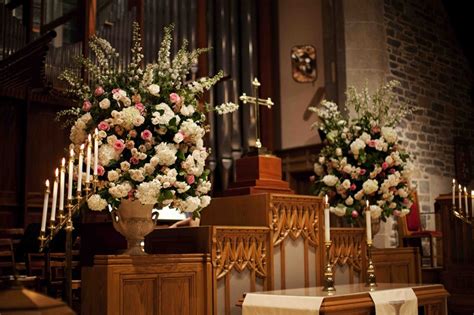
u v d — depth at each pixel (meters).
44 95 7.27
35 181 7.14
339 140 5.88
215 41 9.88
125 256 3.35
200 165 3.70
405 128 9.38
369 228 4.34
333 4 9.45
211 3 9.97
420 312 4.74
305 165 9.72
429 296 4.26
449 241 6.02
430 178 9.63
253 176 4.53
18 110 7.08
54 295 4.63
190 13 9.50
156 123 3.54
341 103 9.01
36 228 5.05
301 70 10.01
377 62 9.11
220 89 9.73
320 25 9.94
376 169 5.62
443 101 10.24
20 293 1.76
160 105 3.63
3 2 7.90
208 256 3.78
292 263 4.34
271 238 4.18
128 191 3.46
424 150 9.66
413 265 5.61
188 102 3.80
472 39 10.77
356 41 9.11
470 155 10.55
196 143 3.73
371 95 8.95
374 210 5.54
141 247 3.62
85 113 3.73
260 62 10.30
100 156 3.44
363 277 4.95
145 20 8.92
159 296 3.49
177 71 3.82
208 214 4.59
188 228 3.98
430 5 10.38
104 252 4.75
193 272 3.70
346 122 6.01
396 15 9.64
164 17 9.16
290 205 4.37
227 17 10.00
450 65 10.57
